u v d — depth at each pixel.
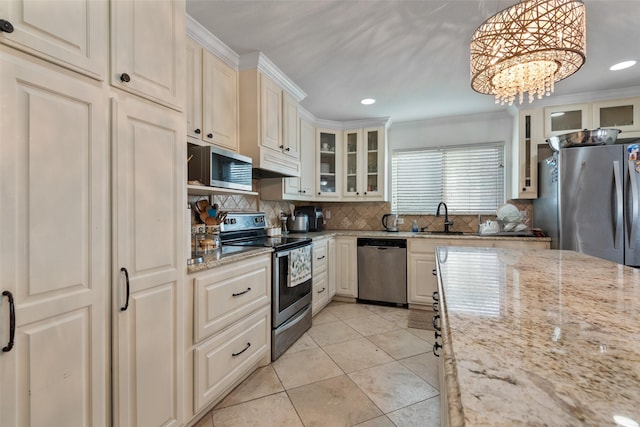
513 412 0.40
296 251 2.49
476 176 3.72
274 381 1.94
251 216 2.81
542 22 1.24
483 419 0.39
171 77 1.34
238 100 2.39
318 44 2.12
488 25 1.38
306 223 3.71
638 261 2.38
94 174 1.02
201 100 1.99
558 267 1.41
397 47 2.15
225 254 1.85
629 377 0.49
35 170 0.87
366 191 3.85
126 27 1.14
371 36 2.01
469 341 0.62
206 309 1.57
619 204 2.42
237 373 1.80
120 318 1.11
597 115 2.91
